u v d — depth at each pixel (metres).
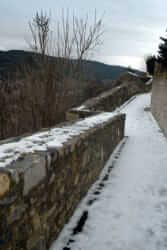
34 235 1.43
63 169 1.90
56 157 1.70
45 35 4.17
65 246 1.79
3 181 1.07
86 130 2.76
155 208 2.47
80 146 2.37
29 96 4.26
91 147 2.87
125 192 2.85
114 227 2.10
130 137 6.41
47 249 1.68
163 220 2.25
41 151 1.64
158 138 6.24
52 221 1.74
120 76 20.48
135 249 1.82
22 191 1.24
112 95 11.47
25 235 1.31
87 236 1.94
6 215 1.10
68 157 2.00
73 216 2.24
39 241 1.52
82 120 3.83
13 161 1.37
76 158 2.26
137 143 5.66
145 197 2.72
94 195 2.74
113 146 4.86
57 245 1.79
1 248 1.06
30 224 1.37
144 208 2.46
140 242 1.91
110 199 2.64
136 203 2.57
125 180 3.26
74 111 4.99
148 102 14.96
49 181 1.62
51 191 1.67
